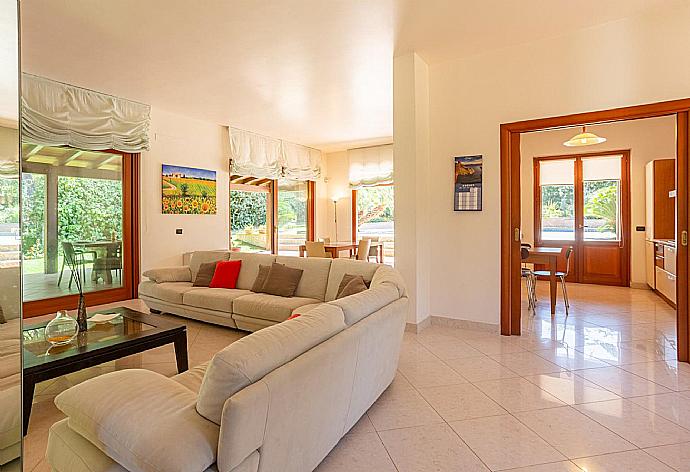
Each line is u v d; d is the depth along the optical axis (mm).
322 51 4105
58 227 5066
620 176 7031
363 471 1893
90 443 1477
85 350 2490
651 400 2625
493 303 4199
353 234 9852
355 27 3602
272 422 1421
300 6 3234
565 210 7531
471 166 4273
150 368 3238
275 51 4090
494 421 2369
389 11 3328
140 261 5891
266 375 1408
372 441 2156
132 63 4348
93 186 5402
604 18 3496
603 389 2805
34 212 4844
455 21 3512
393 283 2805
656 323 4559
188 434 1285
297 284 4297
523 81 3988
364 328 2090
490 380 2971
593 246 7242
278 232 8938
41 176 4898
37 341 2693
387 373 2617
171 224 6309
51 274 5008
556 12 3377
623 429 2268
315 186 9836
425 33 3732
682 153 3320
